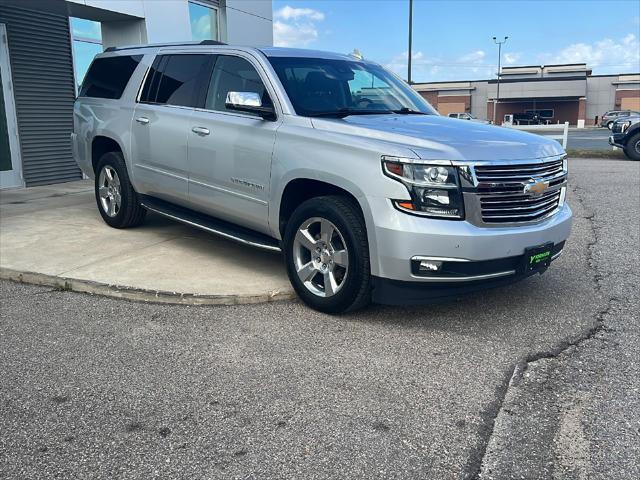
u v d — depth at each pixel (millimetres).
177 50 6047
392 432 2986
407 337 4156
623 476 2658
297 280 4648
